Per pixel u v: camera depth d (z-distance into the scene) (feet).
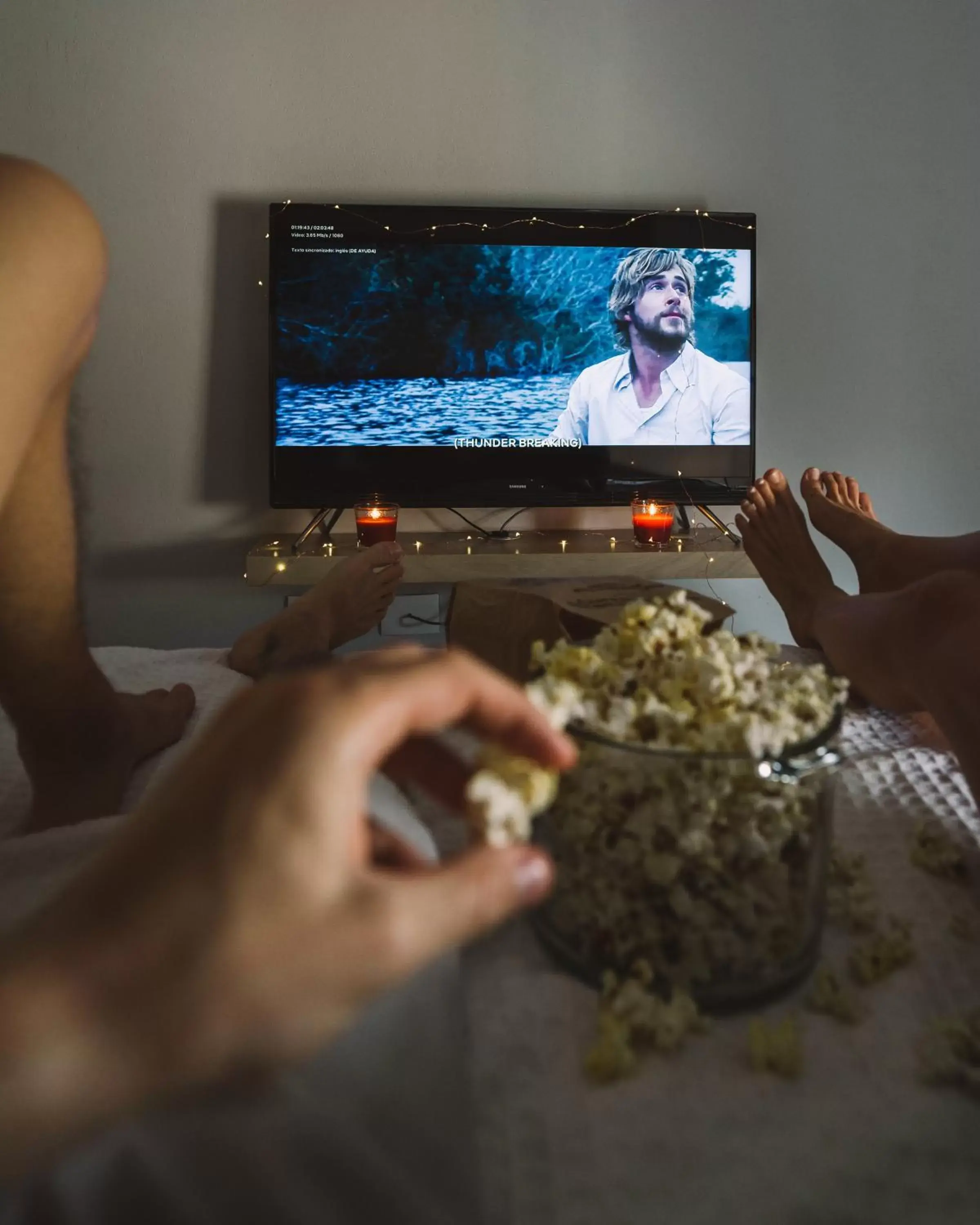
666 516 8.11
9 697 2.48
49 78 7.93
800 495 9.17
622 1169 1.48
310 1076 1.23
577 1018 1.79
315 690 0.95
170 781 0.95
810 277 8.88
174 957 0.83
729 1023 1.82
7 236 1.59
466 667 1.07
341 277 8.14
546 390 8.46
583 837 1.77
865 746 3.05
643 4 8.32
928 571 4.73
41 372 1.65
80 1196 1.10
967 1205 1.44
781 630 9.10
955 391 9.16
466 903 0.92
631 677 1.86
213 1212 1.14
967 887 2.27
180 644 8.68
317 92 8.15
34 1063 0.79
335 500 8.36
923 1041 1.76
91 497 8.46
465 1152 1.33
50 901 0.90
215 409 8.43
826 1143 1.54
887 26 8.57
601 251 8.36
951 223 8.91
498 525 8.92
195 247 8.23
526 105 8.35
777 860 1.74
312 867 0.86
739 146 8.61
